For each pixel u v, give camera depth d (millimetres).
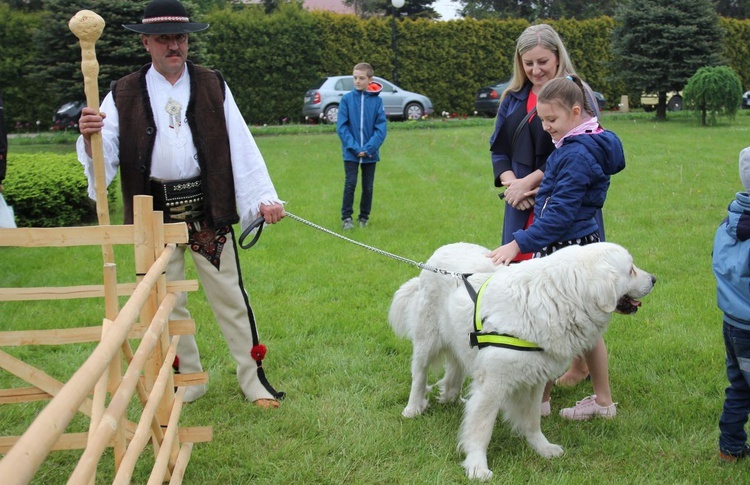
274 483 3416
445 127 22750
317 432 3910
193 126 3914
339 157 15312
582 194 3621
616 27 24250
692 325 5316
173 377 3443
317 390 4449
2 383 4523
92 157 3479
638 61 22547
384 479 3447
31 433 1334
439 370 4352
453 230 8539
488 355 3422
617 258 3365
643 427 3910
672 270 6715
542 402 4125
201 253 4102
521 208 4043
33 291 3221
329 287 6488
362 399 4305
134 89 3885
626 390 4375
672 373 4539
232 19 25219
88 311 5840
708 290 6078
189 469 3525
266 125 25453
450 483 3396
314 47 26391
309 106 24203
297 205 10180
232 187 4082
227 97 4047
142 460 3598
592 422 3984
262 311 5848
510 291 3412
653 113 25344
